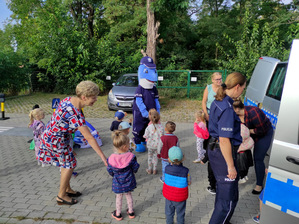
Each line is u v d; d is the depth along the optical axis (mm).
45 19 17109
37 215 3350
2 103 9430
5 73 15703
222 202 2686
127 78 11828
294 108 2160
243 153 3576
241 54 12914
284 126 2217
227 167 2615
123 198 3836
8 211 3434
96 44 16047
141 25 20500
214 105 2627
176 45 22266
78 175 4680
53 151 3336
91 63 15352
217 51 22812
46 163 3494
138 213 3443
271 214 2326
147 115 5762
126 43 20578
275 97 4605
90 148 6230
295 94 2160
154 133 4547
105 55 15773
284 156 2197
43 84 17969
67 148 3404
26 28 22875
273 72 5129
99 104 12492
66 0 20812
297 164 2113
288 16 17516
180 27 22594
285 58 12039
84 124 3188
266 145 3711
